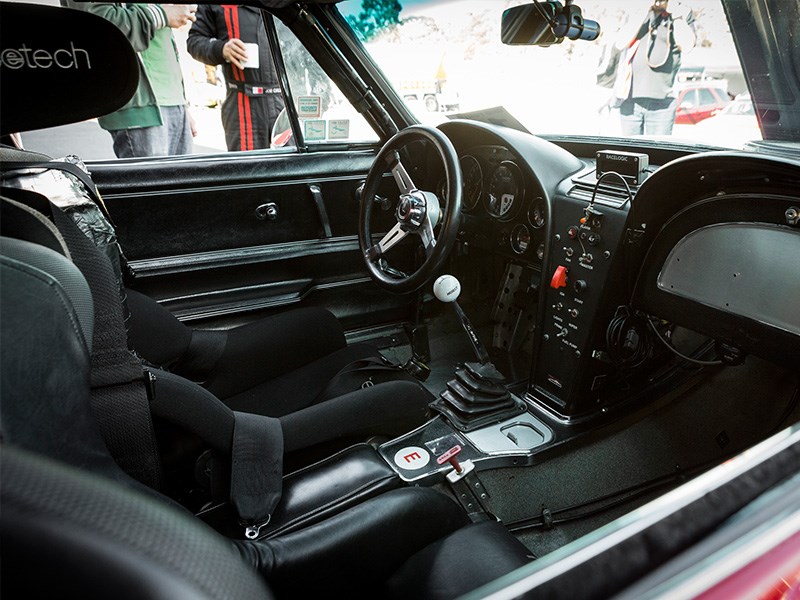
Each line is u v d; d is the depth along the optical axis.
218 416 1.11
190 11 2.16
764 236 1.33
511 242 2.11
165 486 1.12
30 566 0.27
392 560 0.99
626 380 1.92
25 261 0.61
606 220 1.68
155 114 2.23
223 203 2.03
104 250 0.96
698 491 0.49
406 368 2.29
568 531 1.69
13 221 0.69
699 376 1.92
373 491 1.16
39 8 0.74
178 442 1.16
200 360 1.62
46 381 0.56
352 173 2.23
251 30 2.12
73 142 2.04
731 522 0.47
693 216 1.47
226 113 2.27
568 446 1.74
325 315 1.86
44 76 0.75
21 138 1.82
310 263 2.23
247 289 2.13
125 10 2.01
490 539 1.00
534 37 1.66
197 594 0.29
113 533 0.28
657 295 1.62
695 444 1.81
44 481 0.28
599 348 1.79
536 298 2.21
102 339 0.89
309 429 1.24
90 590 0.27
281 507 1.09
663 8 3.05
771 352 1.38
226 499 1.09
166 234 1.97
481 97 4.68
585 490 1.76
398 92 2.21
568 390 1.83
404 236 1.83
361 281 2.36
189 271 2.01
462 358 2.45
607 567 0.42
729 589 0.43
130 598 0.28
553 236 1.84
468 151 2.19
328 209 2.23
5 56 0.72
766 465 0.53
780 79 1.61
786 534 0.47
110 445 0.92
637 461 1.80
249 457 1.10
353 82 2.10
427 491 1.09
